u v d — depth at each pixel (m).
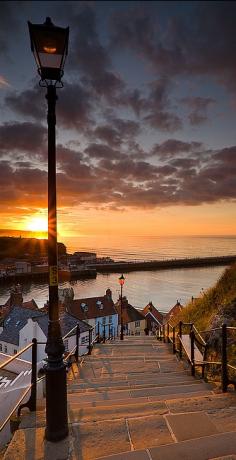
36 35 3.29
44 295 91.44
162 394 5.30
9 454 3.28
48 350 3.63
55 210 3.75
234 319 8.33
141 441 3.37
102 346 12.53
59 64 3.48
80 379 7.16
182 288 100.62
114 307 50.53
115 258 185.00
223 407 4.23
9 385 9.27
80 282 114.00
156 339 16.64
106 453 3.22
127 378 7.10
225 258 168.12
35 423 3.93
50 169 3.72
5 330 35.31
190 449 3.14
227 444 3.21
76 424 3.75
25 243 193.00
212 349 7.98
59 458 3.19
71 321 31.45
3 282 112.69
